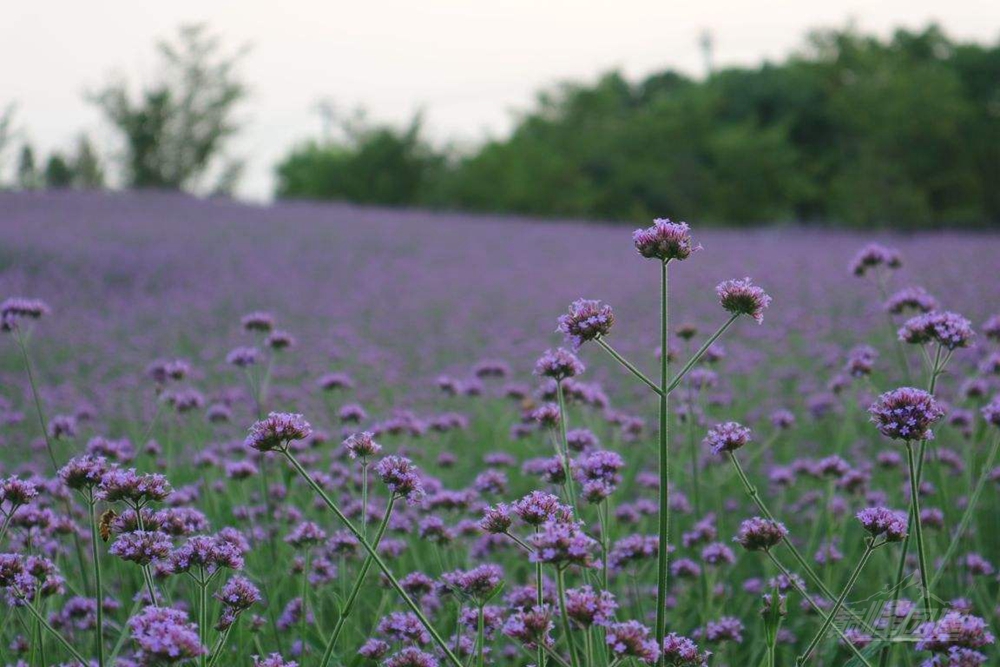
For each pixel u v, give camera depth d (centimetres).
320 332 2055
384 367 1664
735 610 654
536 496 351
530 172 6688
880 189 5647
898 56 6494
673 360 678
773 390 1348
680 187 6512
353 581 574
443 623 532
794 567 659
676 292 2553
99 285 2541
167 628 298
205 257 3148
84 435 1002
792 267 2853
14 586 382
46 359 1691
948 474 777
